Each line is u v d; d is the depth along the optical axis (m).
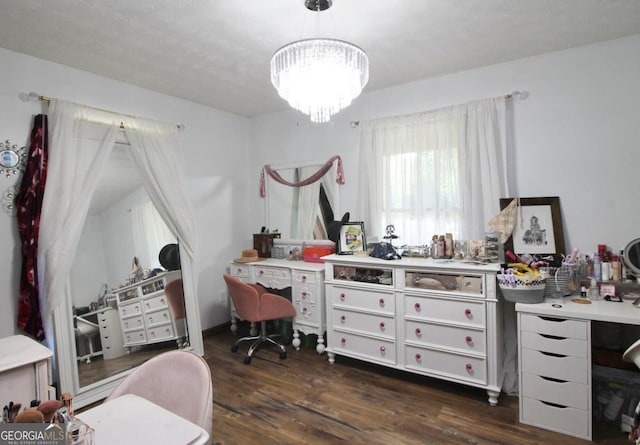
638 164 2.25
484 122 2.66
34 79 2.43
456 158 2.80
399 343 2.61
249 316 3.07
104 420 1.06
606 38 2.28
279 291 3.60
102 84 2.80
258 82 2.99
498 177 2.61
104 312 2.67
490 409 2.25
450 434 2.01
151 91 3.15
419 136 2.95
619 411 2.04
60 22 1.99
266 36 2.19
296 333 3.24
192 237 3.21
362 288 2.76
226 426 2.13
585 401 1.92
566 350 1.97
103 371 2.63
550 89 2.49
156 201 3.01
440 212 2.86
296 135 3.76
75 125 2.54
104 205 2.71
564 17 2.02
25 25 2.02
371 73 2.82
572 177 2.44
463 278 2.38
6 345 1.73
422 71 2.79
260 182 4.04
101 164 2.65
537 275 2.09
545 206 2.50
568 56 2.43
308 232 3.66
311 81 1.59
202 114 3.61
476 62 2.63
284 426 2.12
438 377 2.46
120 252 2.79
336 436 2.02
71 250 2.43
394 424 2.12
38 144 2.34
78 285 2.54
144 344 2.90
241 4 1.84
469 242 2.62
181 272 3.20
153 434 1.00
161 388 1.36
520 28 2.14
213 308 3.72
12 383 1.54
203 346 3.37
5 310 2.29
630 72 2.26
